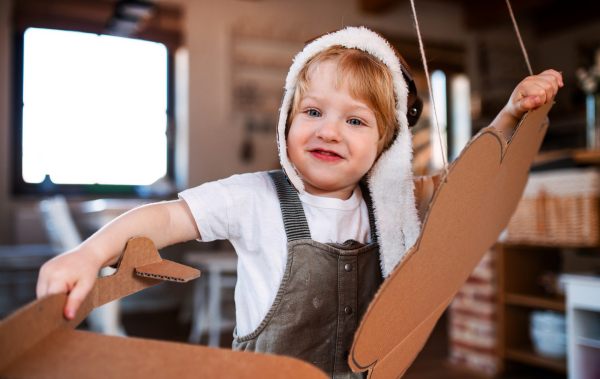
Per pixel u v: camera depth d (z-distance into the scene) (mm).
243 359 375
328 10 4430
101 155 3752
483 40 5004
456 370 2199
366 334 431
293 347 631
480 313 2191
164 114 3980
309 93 636
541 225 1933
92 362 363
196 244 3367
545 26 5027
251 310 657
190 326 3074
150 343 387
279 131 655
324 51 654
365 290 680
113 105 3791
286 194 693
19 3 3420
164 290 3471
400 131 679
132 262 521
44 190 3564
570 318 1526
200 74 3957
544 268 2250
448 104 4914
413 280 478
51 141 3600
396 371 599
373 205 705
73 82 3658
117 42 3787
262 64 4176
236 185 684
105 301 484
